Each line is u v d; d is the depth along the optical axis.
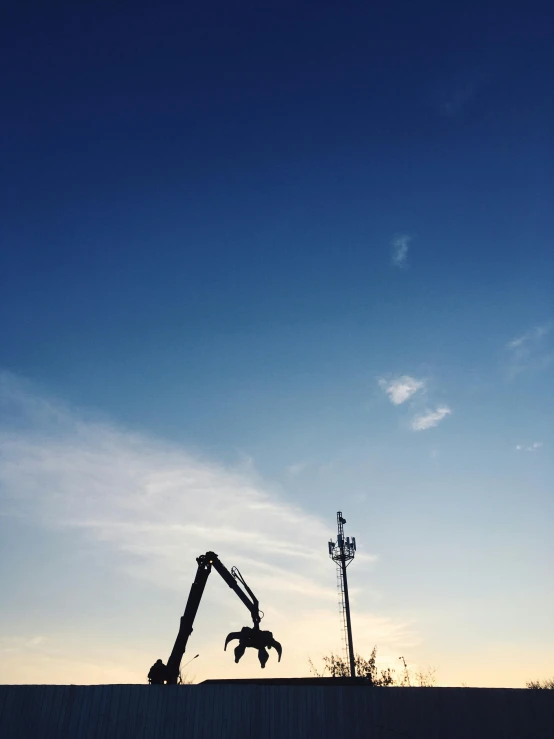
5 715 15.33
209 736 15.98
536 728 17.94
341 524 49.12
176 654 21.16
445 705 17.72
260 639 20.98
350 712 17.12
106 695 16.02
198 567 22.95
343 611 44.22
